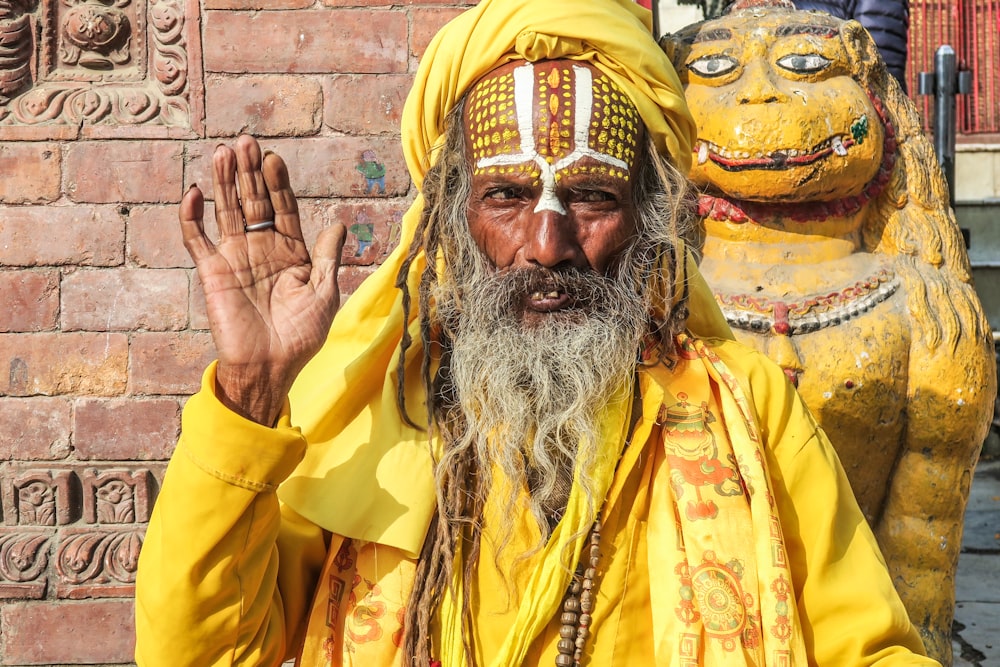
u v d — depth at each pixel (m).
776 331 2.23
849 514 1.38
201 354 2.49
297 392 1.50
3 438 2.47
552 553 1.29
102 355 2.48
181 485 1.19
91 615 2.49
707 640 1.26
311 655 1.36
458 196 1.44
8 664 2.48
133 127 2.47
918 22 8.96
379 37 2.50
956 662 3.16
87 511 2.49
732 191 2.24
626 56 1.38
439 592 1.33
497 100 1.37
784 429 1.40
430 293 1.44
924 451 2.31
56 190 2.46
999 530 4.85
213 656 1.21
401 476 1.36
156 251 2.48
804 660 1.25
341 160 2.51
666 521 1.33
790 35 2.23
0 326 2.46
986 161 8.44
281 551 1.37
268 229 1.23
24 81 2.48
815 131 2.15
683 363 1.45
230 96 2.48
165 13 2.47
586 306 1.37
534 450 1.33
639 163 1.42
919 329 2.27
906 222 2.36
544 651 1.31
